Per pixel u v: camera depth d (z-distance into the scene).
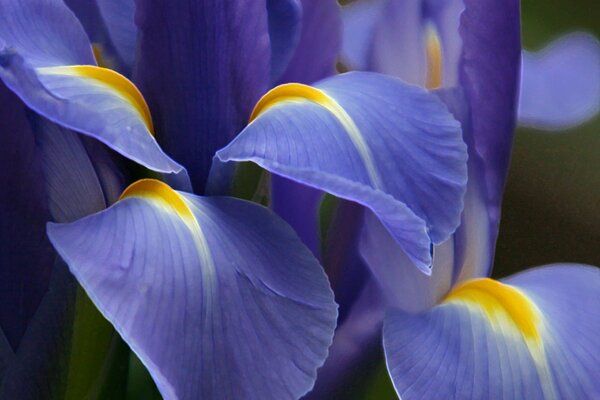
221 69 0.29
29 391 0.29
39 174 0.29
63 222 0.29
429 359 0.28
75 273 0.27
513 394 0.28
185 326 0.27
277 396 0.27
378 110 0.29
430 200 0.28
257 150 0.28
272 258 0.28
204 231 0.28
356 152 0.28
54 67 0.28
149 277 0.27
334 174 0.27
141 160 0.27
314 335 0.27
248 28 0.29
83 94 0.28
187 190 0.29
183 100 0.29
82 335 0.29
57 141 0.29
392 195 0.28
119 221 0.28
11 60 0.27
